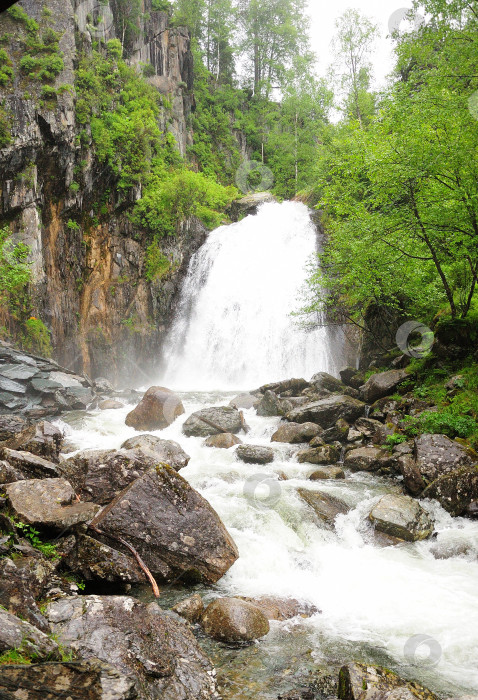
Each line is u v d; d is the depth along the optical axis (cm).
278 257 3050
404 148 1293
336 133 3531
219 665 493
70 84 2789
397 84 1333
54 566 538
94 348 2927
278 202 4022
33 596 450
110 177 3105
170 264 3247
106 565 578
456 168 1241
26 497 602
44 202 2730
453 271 1625
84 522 610
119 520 630
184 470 1018
